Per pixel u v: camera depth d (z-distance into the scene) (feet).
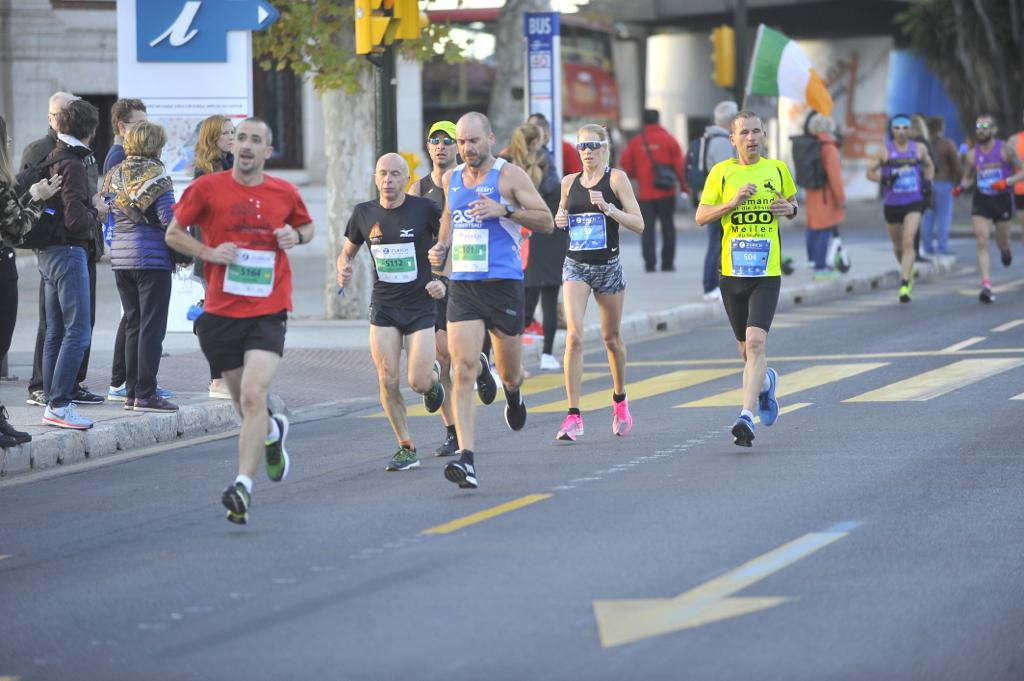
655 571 68.39
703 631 59.52
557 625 60.64
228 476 96.32
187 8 149.48
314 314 179.73
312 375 138.62
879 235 321.93
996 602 62.95
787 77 209.46
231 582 69.15
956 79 387.55
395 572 69.77
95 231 109.91
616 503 82.89
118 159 118.11
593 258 103.14
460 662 56.44
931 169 193.26
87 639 61.31
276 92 281.54
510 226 90.43
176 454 105.19
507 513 81.51
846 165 433.89
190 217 80.53
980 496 82.28
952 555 70.28
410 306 93.91
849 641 58.08
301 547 75.51
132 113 118.42
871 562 69.31
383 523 80.28
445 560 71.61
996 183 185.06
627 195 102.47
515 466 95.40
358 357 147.74
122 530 81.30
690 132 426.92
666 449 99.66
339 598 65.67
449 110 308.81
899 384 124.57
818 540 73.36
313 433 112.78
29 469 99.66
